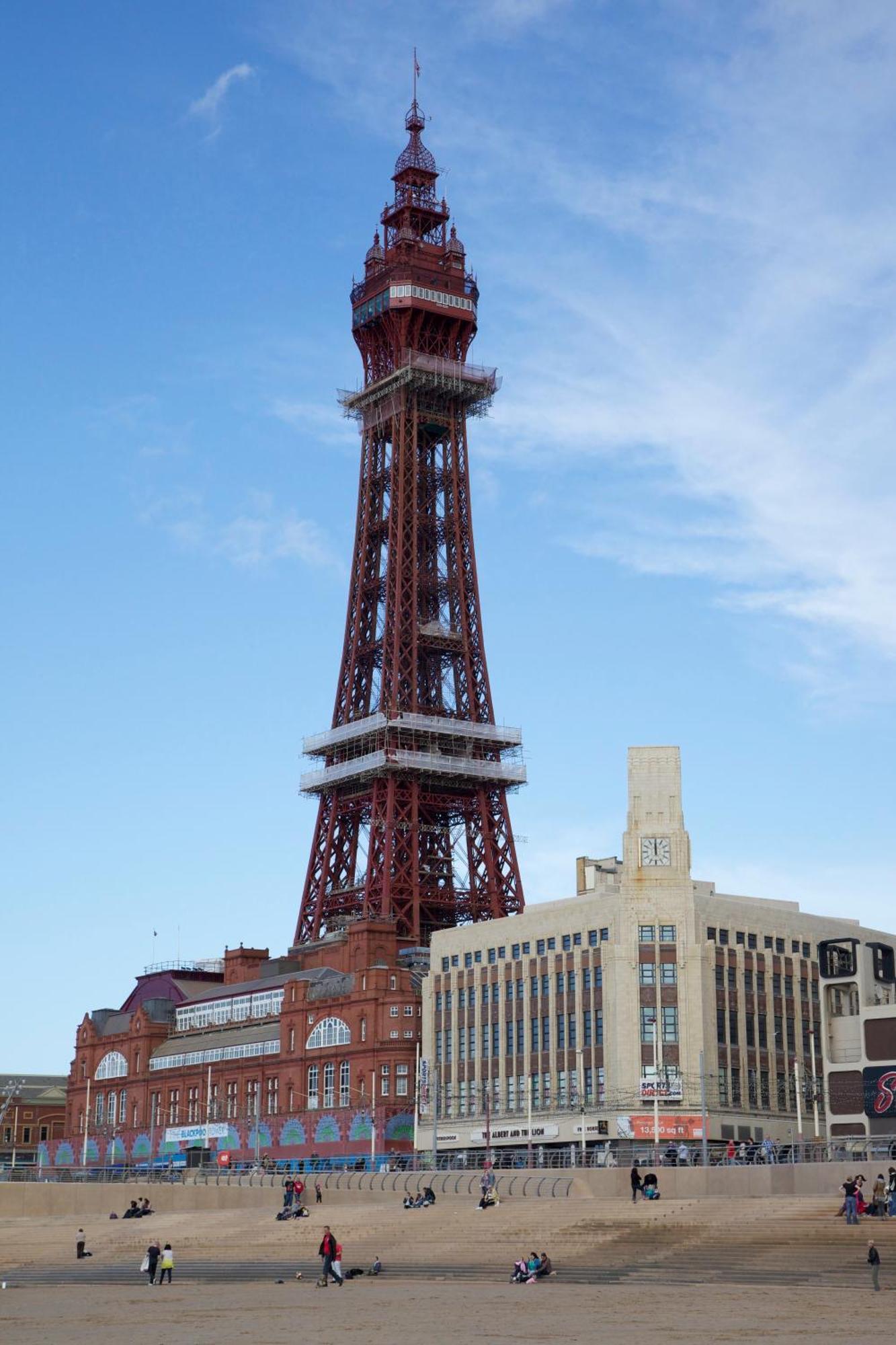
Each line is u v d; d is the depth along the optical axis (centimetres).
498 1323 7888
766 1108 17738
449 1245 11731
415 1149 19875
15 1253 13812
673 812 18000
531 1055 18725
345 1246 12281
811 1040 18362
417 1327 7806
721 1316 7956
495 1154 16775
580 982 18250
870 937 19862
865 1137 13075
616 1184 13312
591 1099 17800
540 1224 11850
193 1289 10881
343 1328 7862
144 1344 7356
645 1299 8875
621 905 17838
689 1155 15175
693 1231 10800
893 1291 8788
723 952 17900
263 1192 16062
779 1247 10100
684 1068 17275
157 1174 19338
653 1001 17475
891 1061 14788
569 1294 9331
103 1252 13462
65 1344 7462
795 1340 6900
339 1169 19212
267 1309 9069
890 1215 10331
